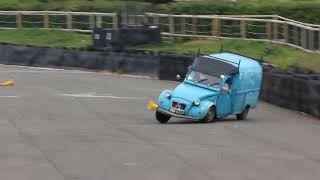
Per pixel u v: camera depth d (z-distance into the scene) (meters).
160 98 40.88
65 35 88.56
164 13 89.06
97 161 27.30
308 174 26.17
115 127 37.81
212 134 36.16
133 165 26.70
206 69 42.09
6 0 104.69
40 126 37.44
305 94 48.50
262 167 27.28
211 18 81.00
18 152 29.08
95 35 76.31
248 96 44.44
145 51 72.31
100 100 50.38
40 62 74.50
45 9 100.06
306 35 69.88
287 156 30.22
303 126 41.97
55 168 25.80
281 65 62.06
